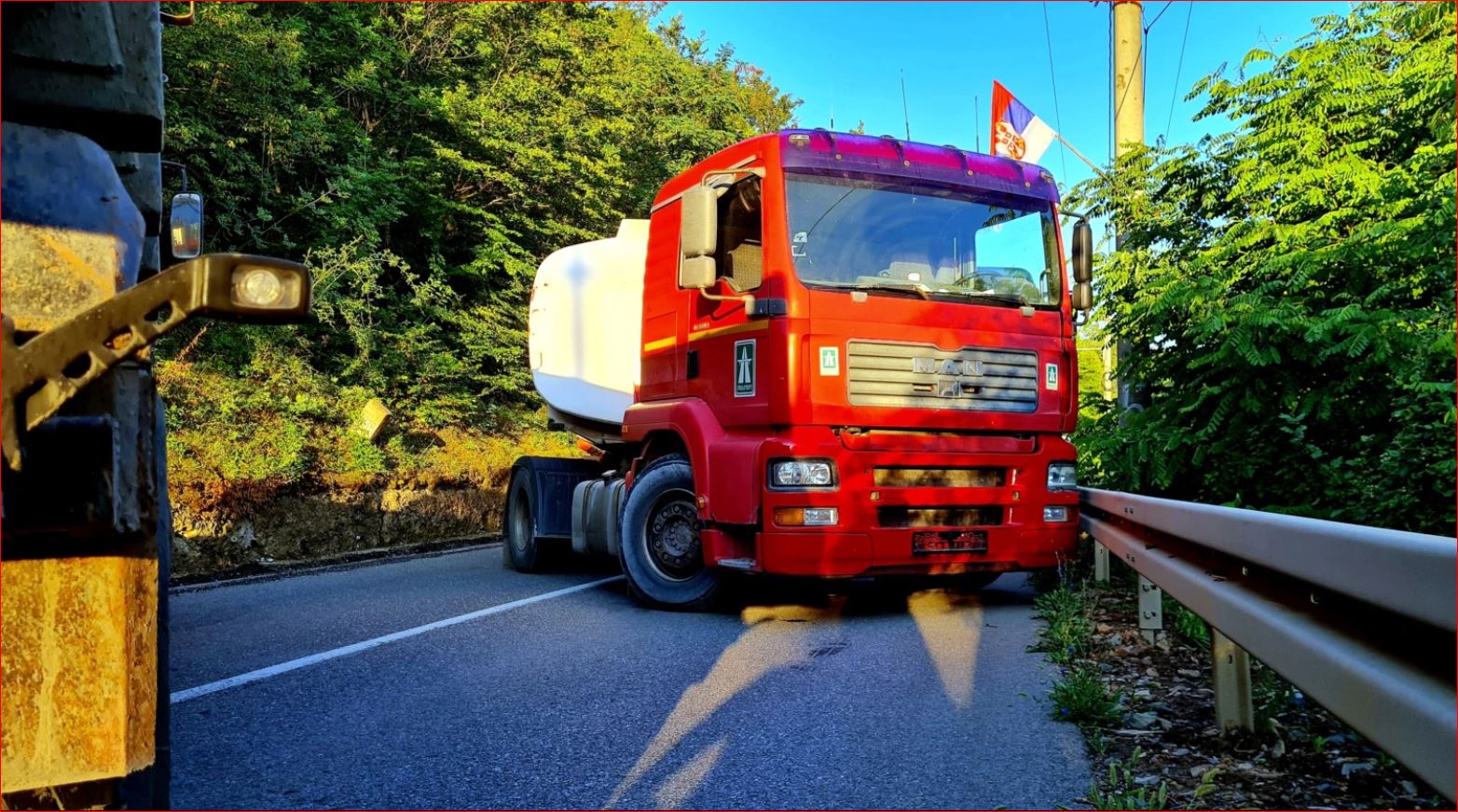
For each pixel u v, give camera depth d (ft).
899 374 21.54
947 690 15.14
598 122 61.05
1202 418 25.45
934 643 18.71
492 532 45.42
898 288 21.91
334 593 26.53
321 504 36.22
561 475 31.81
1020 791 10.71
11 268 5.39
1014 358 22.84
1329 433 24.02
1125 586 24.00
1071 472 23.30
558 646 18.78
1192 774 10.98
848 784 11.04
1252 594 10.37
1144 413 26.32
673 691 15.23
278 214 47.19
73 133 5.77
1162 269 27.17
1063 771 11.32
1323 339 21.21
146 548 5.98
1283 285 23.48
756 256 22.03
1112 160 31.76
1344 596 7.72
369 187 48.14
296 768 11.70
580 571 32.22
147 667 5.99
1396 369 21.08
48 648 5.60
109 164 5.87
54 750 5.58
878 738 12.70
